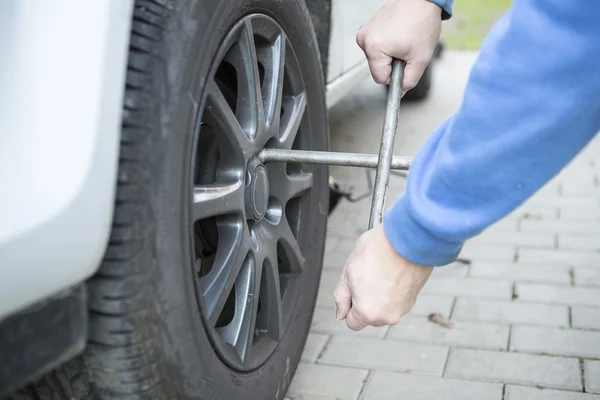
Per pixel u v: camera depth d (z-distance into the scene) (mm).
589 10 639
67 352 1029
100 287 1100
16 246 923
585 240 2709
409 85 1360
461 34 7102
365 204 3135
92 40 996
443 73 5598
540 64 670
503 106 701
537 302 2229
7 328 948
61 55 988
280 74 1527
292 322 1683
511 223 2895
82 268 1015
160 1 1132
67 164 973
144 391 1165
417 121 4336
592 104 676
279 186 1575
